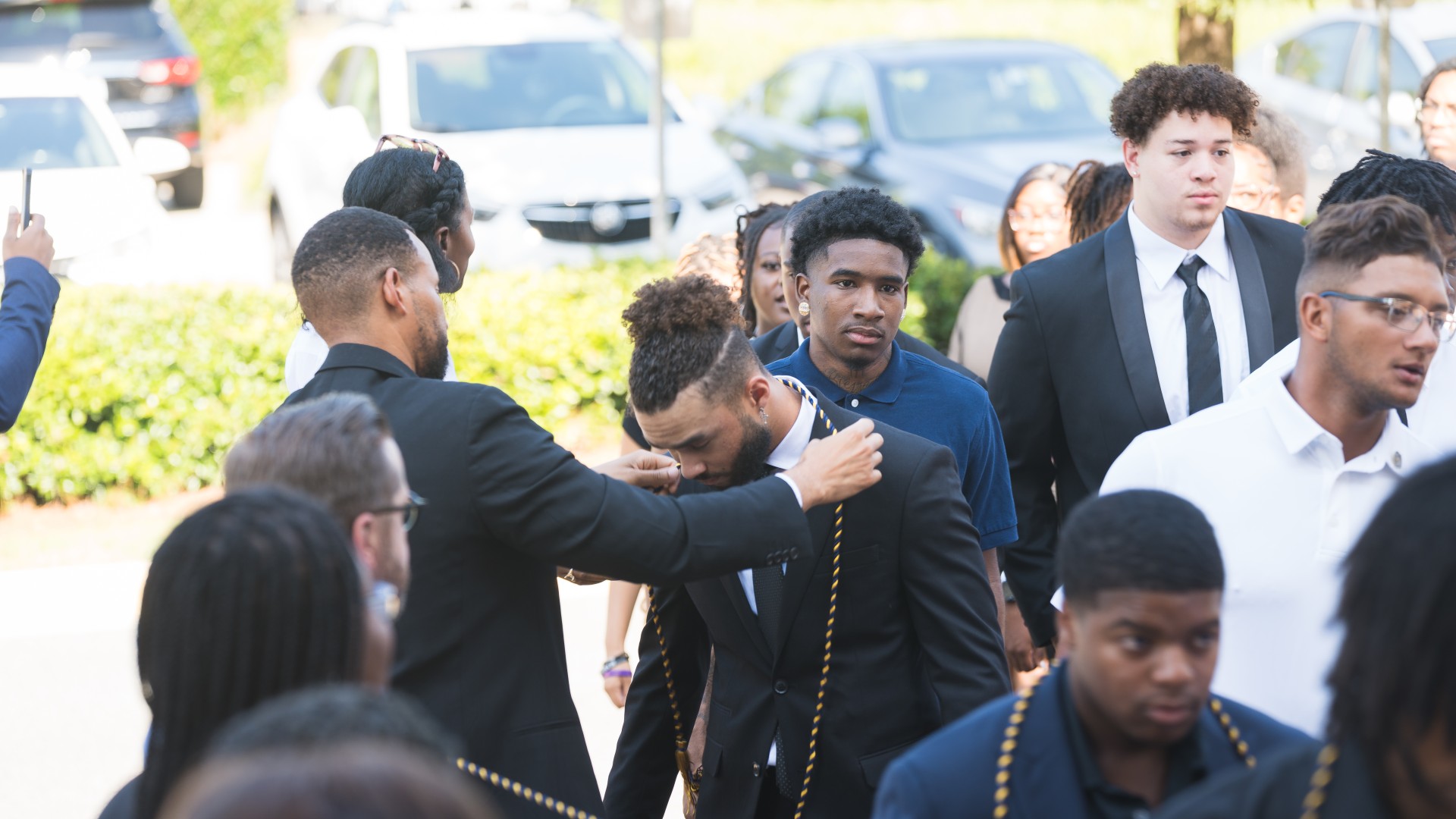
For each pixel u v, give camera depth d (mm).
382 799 1137
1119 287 3670
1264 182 4629
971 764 1926
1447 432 3080
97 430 8062
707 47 20000
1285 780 1584
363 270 2715
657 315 2660
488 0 13891
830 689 2865
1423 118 5289
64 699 5715
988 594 2893
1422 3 12094
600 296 8438
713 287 2691
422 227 3617
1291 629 2641
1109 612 1840
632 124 10102
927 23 20359
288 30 20594
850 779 2859
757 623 2887
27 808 4871
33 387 7746
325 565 1705
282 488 1783
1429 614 1431
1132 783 1926
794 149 11594
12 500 7902
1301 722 2629
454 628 2557
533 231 9211
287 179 10398
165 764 1676
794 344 4051
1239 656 2662
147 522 7711
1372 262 2521
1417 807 1469
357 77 10453
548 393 8266
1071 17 19938
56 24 14828
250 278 12547
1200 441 2693
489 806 2539
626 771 3256
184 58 15133
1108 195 4633
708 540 2590
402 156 3652
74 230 9180
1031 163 10086
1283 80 12156
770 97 12500
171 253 9508
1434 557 1437
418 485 2549
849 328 3385
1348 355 2545
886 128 10805
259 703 1670
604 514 2551
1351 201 3398
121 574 7031
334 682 1707
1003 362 3811
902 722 2885
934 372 3576
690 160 9875
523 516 2543
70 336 7766
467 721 2557
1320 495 2625
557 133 9805
